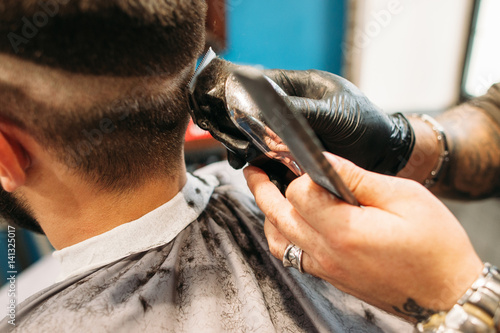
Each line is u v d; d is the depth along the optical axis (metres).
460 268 0.30
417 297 0.31
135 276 0.39
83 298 0.36
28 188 0.38
